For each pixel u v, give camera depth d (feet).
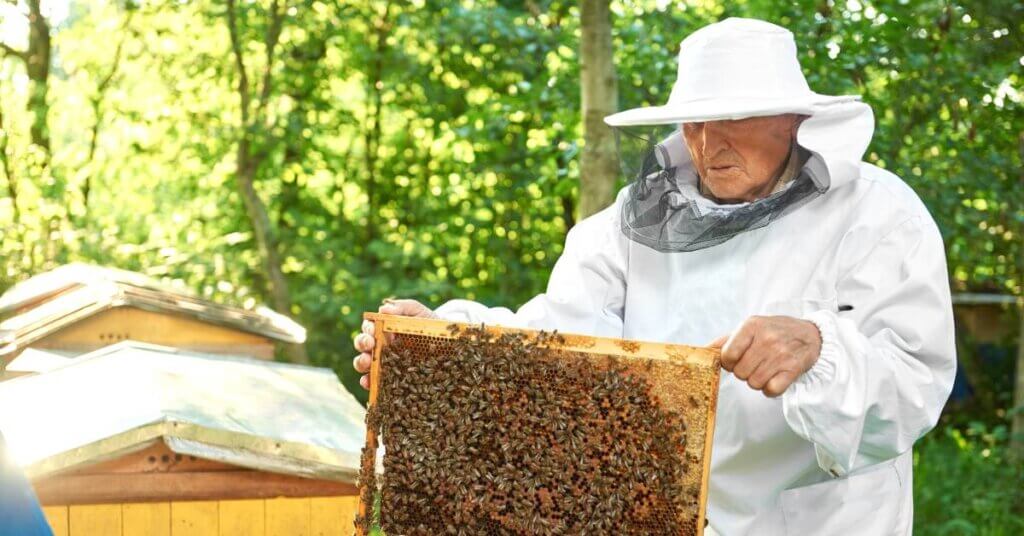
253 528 10.57
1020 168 27.32
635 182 9.57
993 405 42.86
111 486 10.11
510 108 35.14
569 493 8.07
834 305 9.02
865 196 9.11
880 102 25.68
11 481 6.23
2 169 42.52
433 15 41.83
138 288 18.72
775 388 7.77
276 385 12.44
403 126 50.11
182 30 46.98
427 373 8.29
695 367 7.85
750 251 9.30
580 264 10.32
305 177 50.11
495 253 46.09
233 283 42.09
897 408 8.17
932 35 25.89
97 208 48.44
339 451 10.67
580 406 8.04
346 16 44.60
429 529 8.31
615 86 22.91
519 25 37.37
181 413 10.28
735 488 9.44
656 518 7.96
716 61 9.05
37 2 45.03
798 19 25.13
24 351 17.25
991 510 25.29
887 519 9.23
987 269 34.42
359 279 45.60
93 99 46.14
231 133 44.14
